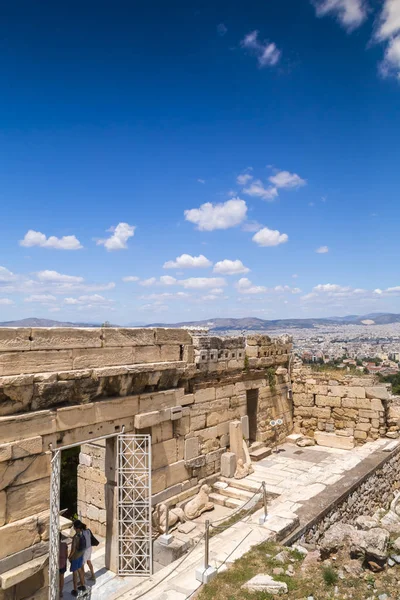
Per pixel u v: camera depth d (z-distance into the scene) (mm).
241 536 13289
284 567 11656
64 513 21547
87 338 13516
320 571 11555
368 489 19125
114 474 14367
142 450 14422
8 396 11195
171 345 17156
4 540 10578
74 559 12586
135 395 15086
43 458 11766
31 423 11516
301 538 14031
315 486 17484
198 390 18766
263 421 24234
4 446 10773
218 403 20078
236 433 20328
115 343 14500
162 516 15445
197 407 18625
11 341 11445
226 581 11062
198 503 16812
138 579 13305
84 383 13023
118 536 13859
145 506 14070
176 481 17031
